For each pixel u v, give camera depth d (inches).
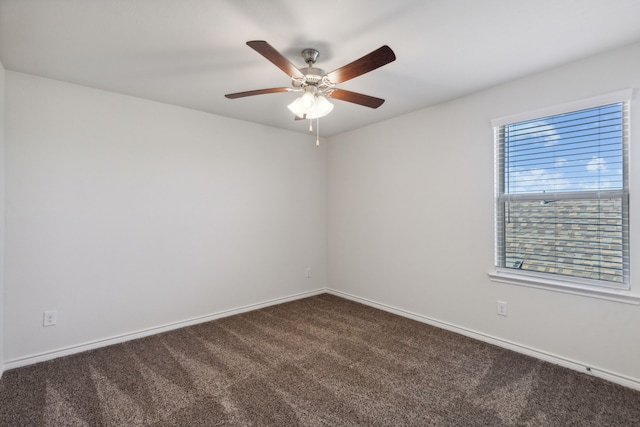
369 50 79.0
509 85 99.3
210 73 91.7
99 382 82.7
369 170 148.3
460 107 112.9
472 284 110.9
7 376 85.1
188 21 66.9
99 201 103.6
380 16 65.5
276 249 151.8
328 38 73.6
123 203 108.2
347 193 160.2
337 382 83.0
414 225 129.2
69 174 98.1
